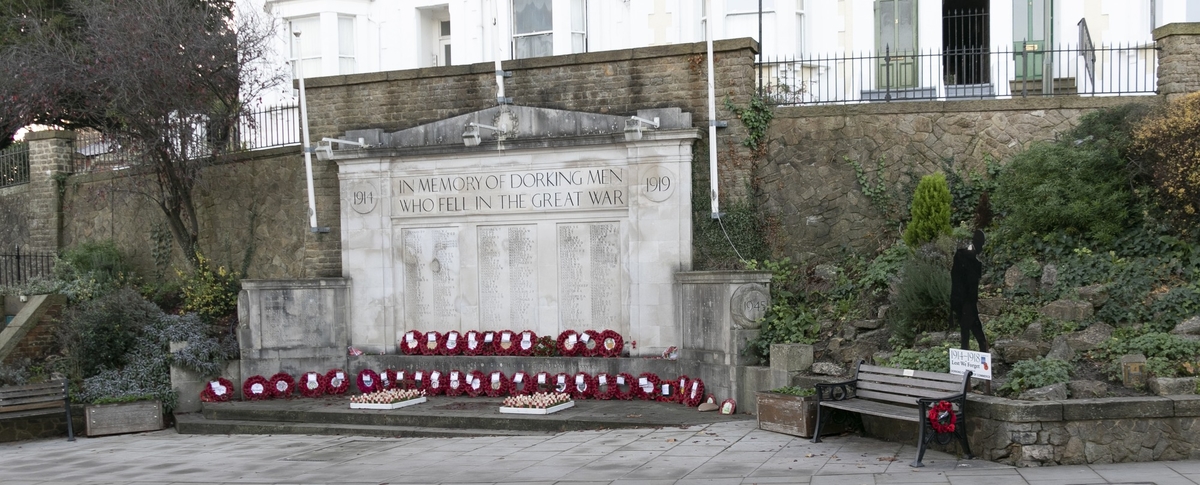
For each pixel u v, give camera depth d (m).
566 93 15.55
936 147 14.85
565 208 15.45
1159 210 12.45
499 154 15.79
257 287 16.20
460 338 15.84
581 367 15.02
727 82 14.94
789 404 11.29
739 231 14.80
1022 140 14.65
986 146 14.73
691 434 11.68
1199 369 9.88
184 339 16.08
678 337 14.57
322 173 16.86
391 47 24.11
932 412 9.54
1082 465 9.23
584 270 15.45
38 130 23.75
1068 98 14.53
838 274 14.27
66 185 21.66
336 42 23.91
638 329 14.94
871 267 13.92
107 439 14.30
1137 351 10.41
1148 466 9.09
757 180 15.09
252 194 18.75
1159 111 12.69
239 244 18.89
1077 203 12.47
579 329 15.47
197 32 18.12
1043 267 12.52
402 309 16.31
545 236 15.62
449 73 16.17
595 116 15.20
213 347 16.05
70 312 17.14
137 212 20.27
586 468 10.01
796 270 14.73
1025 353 10.88
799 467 9.53
